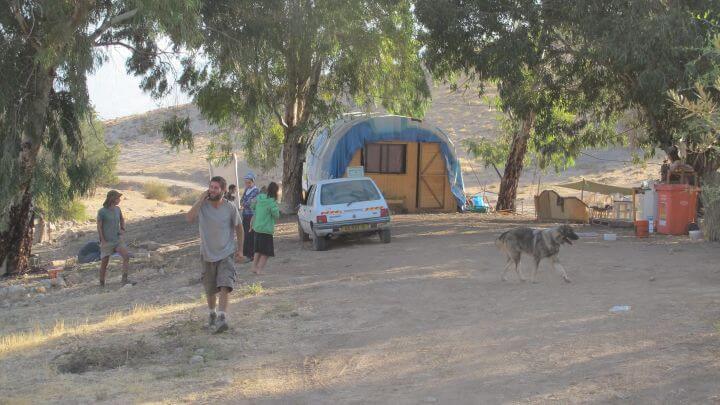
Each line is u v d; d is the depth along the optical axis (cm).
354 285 1157
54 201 1991
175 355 778
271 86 2470
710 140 621
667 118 1948
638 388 552
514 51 1931
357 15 2209
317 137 3162
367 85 2606
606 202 3556
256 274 1360
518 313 861
